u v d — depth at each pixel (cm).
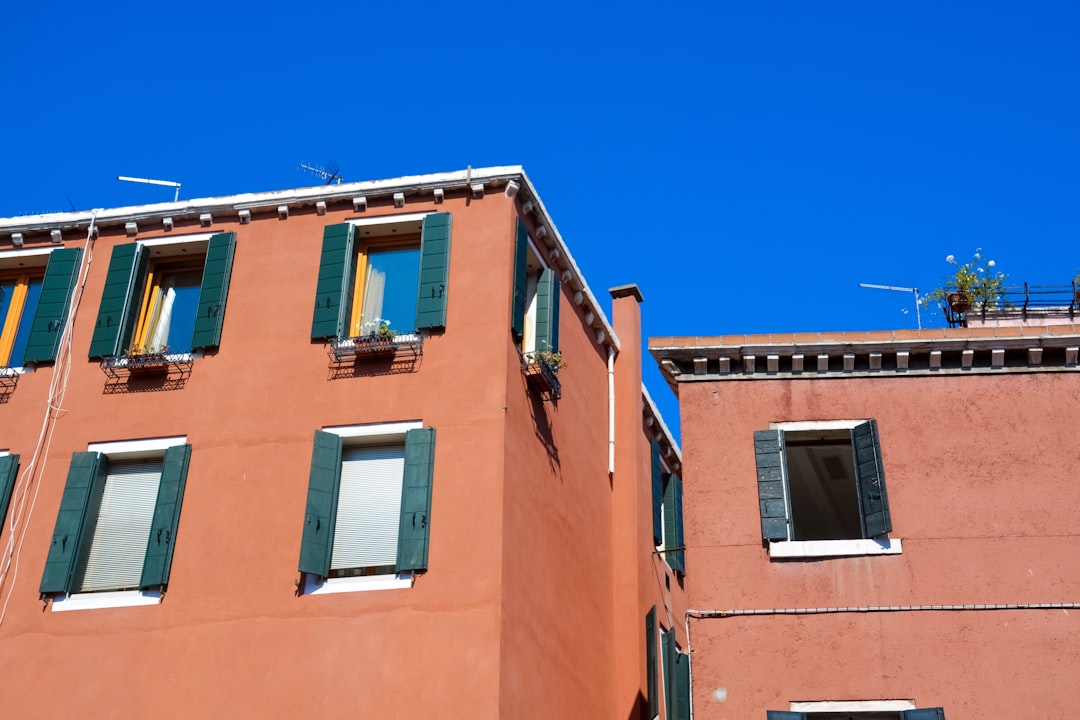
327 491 1919
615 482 2461
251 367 2058
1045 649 1730
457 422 1941
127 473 2048
